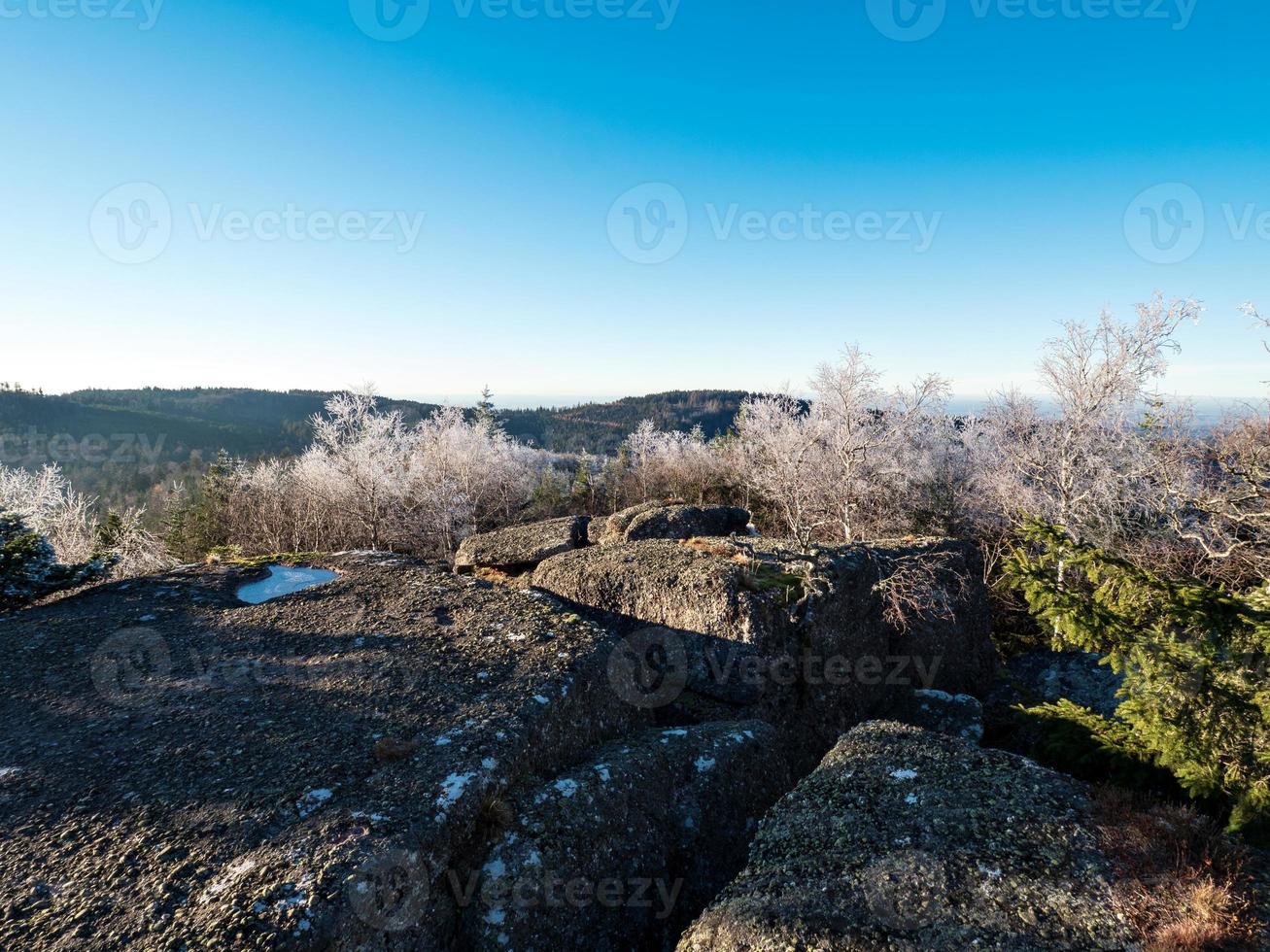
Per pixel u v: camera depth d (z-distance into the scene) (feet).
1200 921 10.46
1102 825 13.21
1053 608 15.98
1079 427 49.19
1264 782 12.72
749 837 17.30
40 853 11.79
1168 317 44.50
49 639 21.80
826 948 10.64
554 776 16.34
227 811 12.84
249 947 9.78
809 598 28.66
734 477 94.68
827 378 62.69
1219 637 13.84
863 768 16.10
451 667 19.62
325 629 22.80
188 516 88.28
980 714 28.02
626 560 32.27
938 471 71.77
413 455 87.30
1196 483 47.52
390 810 12.84
